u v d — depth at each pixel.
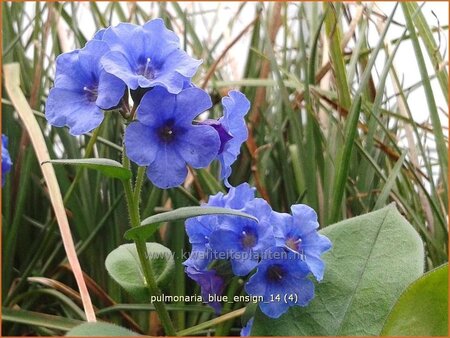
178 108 0.06
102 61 0.06
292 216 0.07
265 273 0.07
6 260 0.11
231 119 0.07
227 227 0.07
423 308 0.07
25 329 0.11
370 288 0.08
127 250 0.08
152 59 0.06
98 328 0.06
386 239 0.08
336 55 0.11
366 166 0.11
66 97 0.06
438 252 0.11
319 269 0.07
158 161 0.06
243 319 0.08
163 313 0.07
